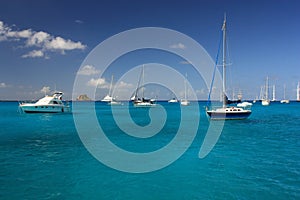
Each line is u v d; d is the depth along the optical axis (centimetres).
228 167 1554
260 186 1241
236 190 1196
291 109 9144
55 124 3944
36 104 5659
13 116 5325
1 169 1501
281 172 1445
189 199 1109
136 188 1229
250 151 1992
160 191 1194
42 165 1590
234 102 4306
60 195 1141
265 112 7344
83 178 1359
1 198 1102
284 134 2894
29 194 1148
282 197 1117
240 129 3350
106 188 1227
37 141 2434
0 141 2436
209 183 1288
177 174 1433
